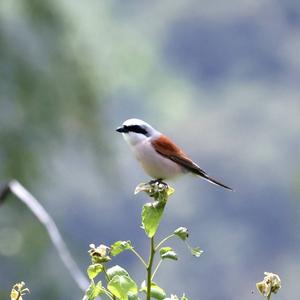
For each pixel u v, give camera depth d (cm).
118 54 2081
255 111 4856
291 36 5406
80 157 1653
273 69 5250
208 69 5325
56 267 1616
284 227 3994
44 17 1588
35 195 1591
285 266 3831
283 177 4303
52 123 1587
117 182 1692
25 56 1577
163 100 4300
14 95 1567
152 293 400
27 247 1589
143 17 5194
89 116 1616
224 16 5472
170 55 5347
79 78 1609
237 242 3981
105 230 3316
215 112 4884
